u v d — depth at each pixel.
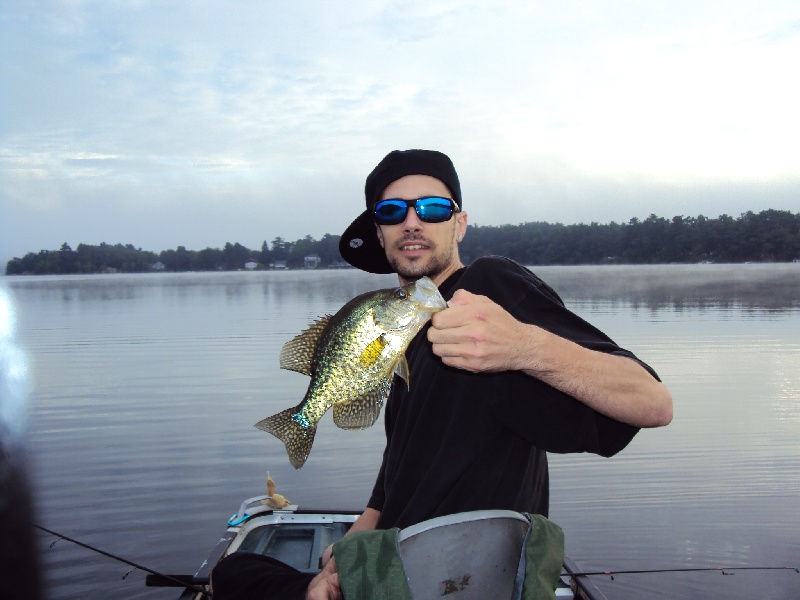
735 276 90.62
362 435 12.76
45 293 76.38
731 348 23.67
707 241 120.81
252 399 15.84
